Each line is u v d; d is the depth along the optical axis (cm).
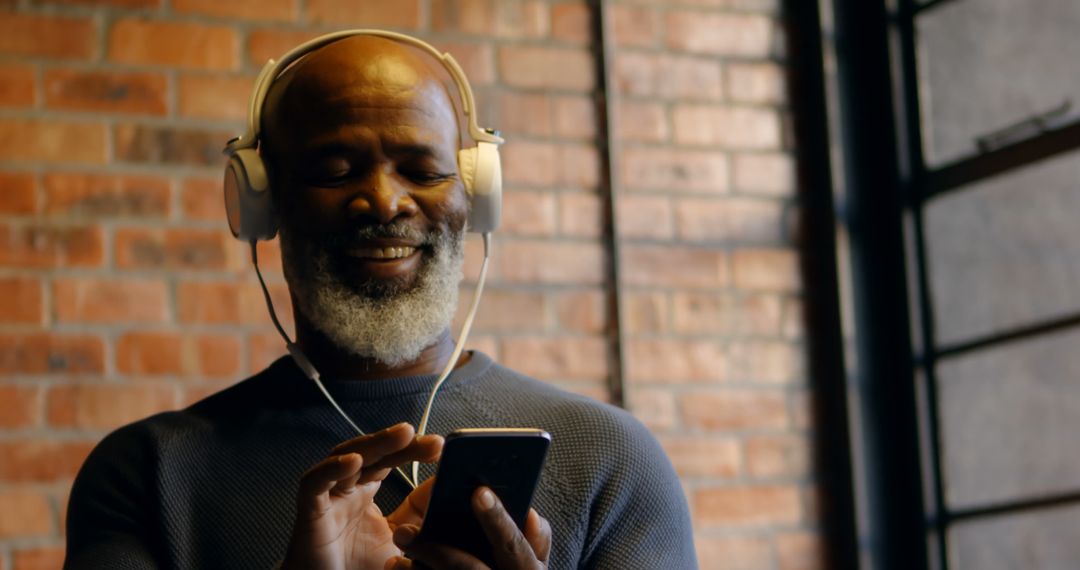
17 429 233
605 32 273
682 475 266
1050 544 254
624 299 267
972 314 270
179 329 243
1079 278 253
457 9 266
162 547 130
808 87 286
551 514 132
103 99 244
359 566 116
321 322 135
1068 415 252
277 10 255
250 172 138
